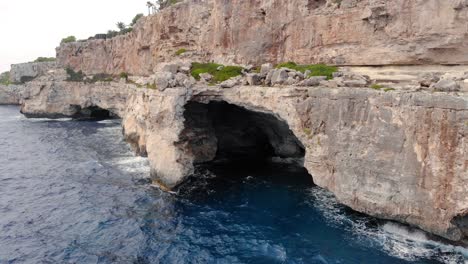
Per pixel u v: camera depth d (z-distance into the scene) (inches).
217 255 968.9
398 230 1018.1
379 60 1314.0
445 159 842.2
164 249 1008.9
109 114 3828.7
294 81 1289.4
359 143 1017.5
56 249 1033.5
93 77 3614.7
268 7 1700.3
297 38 1601.9
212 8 2100.1
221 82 1520.7
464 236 891.4
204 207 1261.1
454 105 816.3
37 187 1561.3
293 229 1082.1
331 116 1096.2
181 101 1491.1
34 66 5585.6
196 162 1720.0
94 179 1636.3
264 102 1320.1
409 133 904.3
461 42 1110.4
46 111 3730.3
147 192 1435.8
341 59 1430.9
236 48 1840.6
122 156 2036.2
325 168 1127.6
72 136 2728.8
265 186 1438.2
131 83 2699.3
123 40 3292.3
